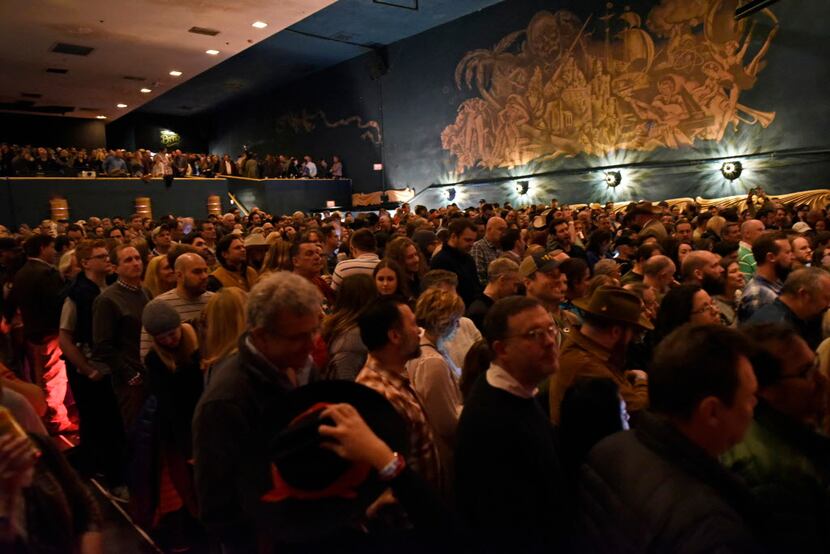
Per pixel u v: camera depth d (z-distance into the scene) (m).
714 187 12.83
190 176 17.47
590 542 1.27
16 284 4.45
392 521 1.59
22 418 1.54
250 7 10.73
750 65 12.06
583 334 2.21
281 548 1.42
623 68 14.09
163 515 2.68
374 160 20.89
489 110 17.19
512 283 3.52
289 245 4.47
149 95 18.28
